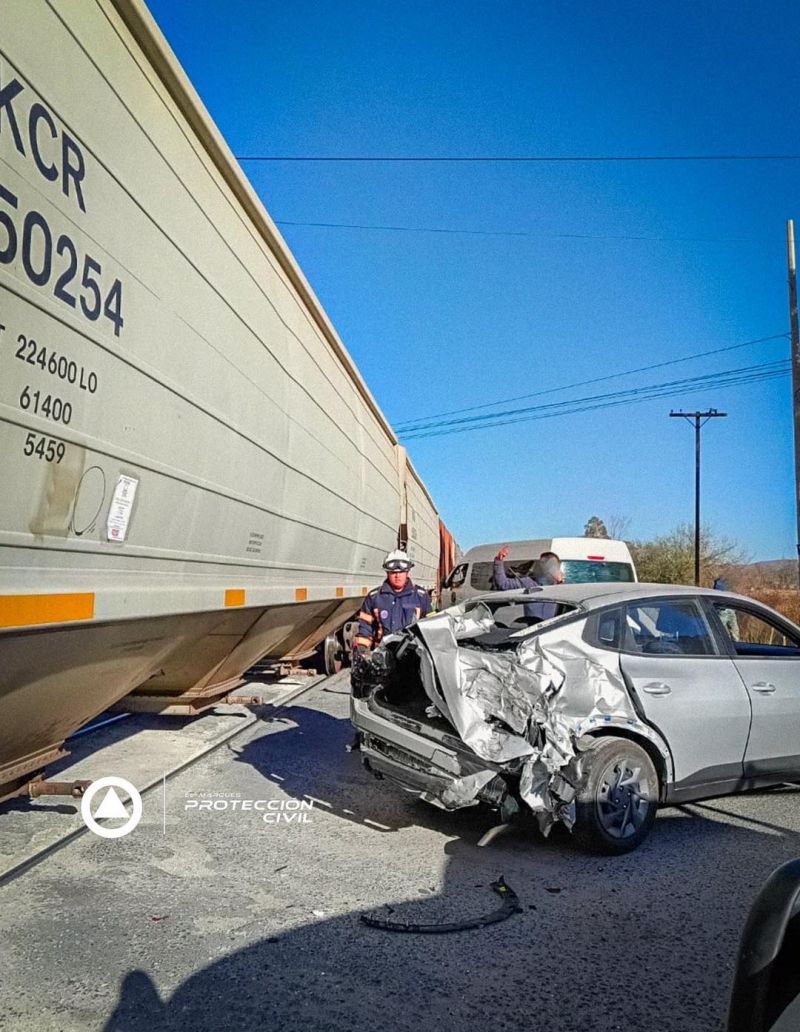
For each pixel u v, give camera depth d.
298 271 7.41
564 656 5.46
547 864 5.19
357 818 5.96
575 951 4.01
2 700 3.75
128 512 4.27
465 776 5.03
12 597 3.21
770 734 6.21
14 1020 3.23
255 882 4.71
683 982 3.74
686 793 5.82
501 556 10.11
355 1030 3.27
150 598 4.51
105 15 3.95
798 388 20.78
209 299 5.34
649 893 4.75
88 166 3.77
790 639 6.86
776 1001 2.44
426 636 5.29
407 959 3.87
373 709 5.66
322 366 8.70
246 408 6.12
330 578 9.64
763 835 5.89
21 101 3.22
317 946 3.97
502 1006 3.50
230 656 7.21
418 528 18.58
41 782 5.11
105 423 3.94
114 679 4.94
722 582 12.45
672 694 5.72
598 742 5.39
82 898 4.38
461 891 4.70
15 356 3.19
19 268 3.20
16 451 3.23
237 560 6.21
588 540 13.55
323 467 8.70
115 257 4.03
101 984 3.53
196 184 5.13
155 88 4.52
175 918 4.20
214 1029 3.23
